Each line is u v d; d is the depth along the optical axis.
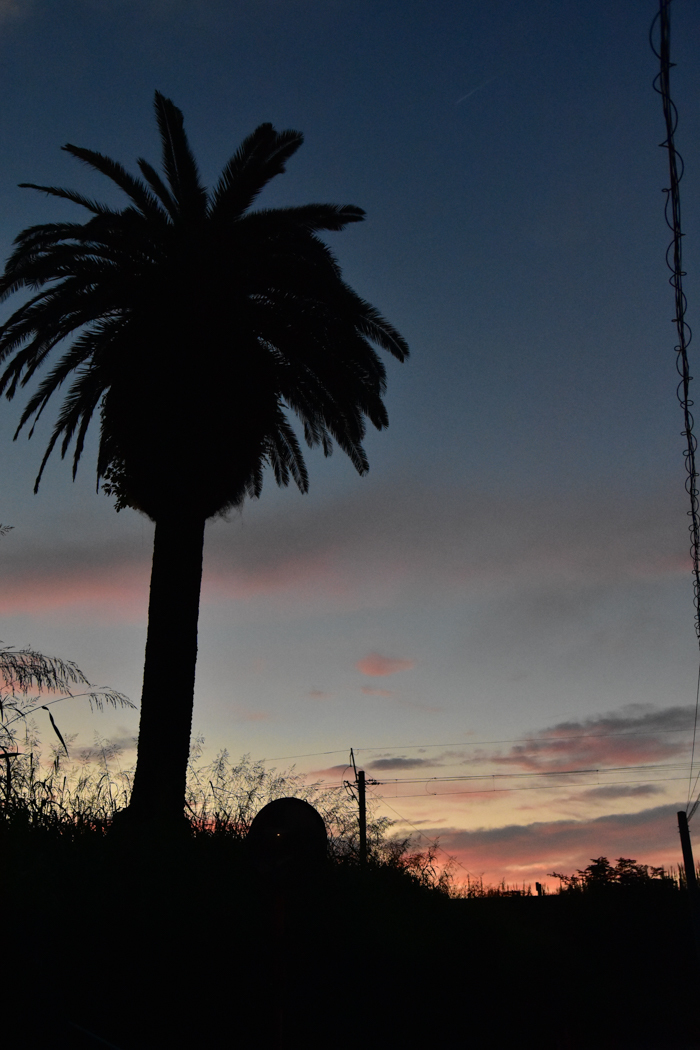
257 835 9.12
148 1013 9.04
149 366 17.70
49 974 7.94
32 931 7.85
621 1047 25.11
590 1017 22.06
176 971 9.34
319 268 17.52
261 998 9.74
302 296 17.95
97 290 17.39
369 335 19.12
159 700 16.34
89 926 8.92
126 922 9.20
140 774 15.73
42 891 8.11
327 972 10.76
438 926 13.07
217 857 11.05
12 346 17.42
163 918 9.48
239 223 17.86
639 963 32.69
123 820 10.69
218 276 17.61
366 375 18.69
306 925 10.88
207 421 17.62
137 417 17.81
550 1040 15.44
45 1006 7.73
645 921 34.09
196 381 17.64
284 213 18.22
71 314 18.05
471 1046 13.00
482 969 13.78
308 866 9.04
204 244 17.45
